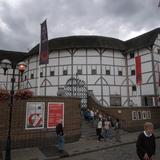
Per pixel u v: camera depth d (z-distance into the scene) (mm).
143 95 32406
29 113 13648
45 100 14367
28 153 11969
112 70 34312
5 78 41188
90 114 20453
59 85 33688
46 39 17156
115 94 33688
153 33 33688
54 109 14688
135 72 34000
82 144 14516
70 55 34031
